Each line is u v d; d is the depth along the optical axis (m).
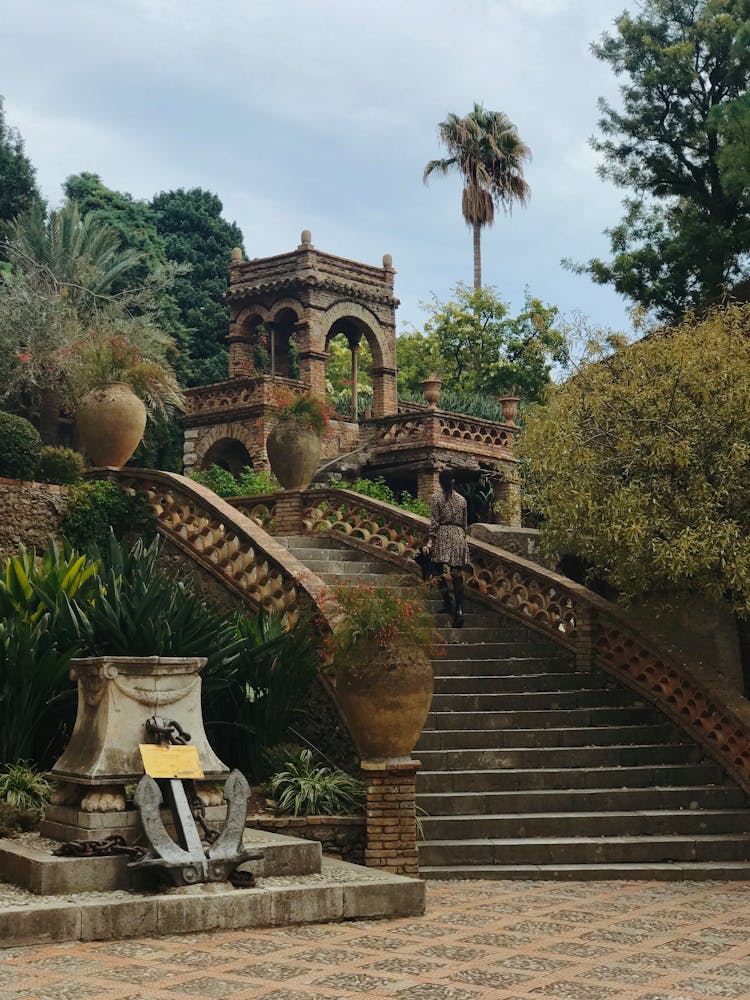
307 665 10.91
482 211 45.94
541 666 13.36
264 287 31.45
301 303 30.88
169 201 45.56
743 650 14.31
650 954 6.93
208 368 42.00
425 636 9.75
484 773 11.12
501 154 45.41
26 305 27.12
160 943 6.93
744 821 10.88
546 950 6.99
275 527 18.05
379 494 25.03
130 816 7.88
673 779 11.52
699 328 13.09
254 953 6.71
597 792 11.02
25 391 27.66
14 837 8.38
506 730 11.93
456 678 12.89
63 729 10.52
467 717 12.13
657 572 12.42
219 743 10.92
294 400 18.44
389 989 5.94
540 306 40.00
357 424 31.11
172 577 14.25
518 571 14.35
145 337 27.98
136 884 7.42
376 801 9.43
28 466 14.45
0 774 9.59
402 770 9.45
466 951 6.92
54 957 6.48
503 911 8.32
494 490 27.06
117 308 30.20
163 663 8.19
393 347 32.88
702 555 11.66
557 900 8.82
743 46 23.02
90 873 7.38
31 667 9.92
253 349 36.19
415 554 15.54
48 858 7.43
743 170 19.39
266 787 10.13
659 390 12.34
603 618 13.18
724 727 11.66
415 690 9.48
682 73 24.02
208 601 13.73
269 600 12.69
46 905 6.91
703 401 12.20
